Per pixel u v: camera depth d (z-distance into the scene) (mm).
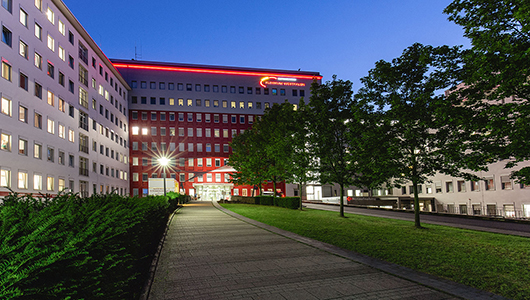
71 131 39906
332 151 20922
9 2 28500
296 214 22891
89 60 46562
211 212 26062
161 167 69062
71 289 2557
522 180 9859
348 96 21406
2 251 2162
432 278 6633
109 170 54844
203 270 7492
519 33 9148
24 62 30234
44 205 4320
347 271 7328
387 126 14461
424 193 50844
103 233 3516
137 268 6480
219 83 74000
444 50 12836
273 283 6434
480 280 6434
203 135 72062
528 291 5750
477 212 40062
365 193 63344
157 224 11031
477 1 9875
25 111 30312
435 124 12883
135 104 69062
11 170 27703
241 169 44125
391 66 14961
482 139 10836
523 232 13703
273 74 76438
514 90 9195
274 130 31938
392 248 9742
